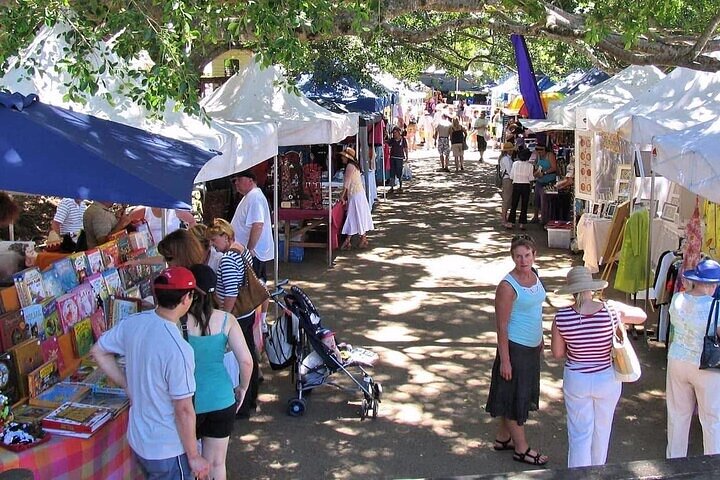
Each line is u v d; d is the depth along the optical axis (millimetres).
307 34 7594
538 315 5598
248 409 6652
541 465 5801
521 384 5660
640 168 10703
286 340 6777
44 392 4648
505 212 16281
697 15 10844
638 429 6461
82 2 6219
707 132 6371
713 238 7859
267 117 10398
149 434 4000
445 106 38094
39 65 5785
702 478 2342
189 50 7531
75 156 4344
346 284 11461
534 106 11570
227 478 5594
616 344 5008
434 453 6023
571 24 8109
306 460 5902
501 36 19141
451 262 12992
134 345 4008
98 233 7359
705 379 5184
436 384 7477
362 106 16781
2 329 4473
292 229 13500
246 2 6414
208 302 4551
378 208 19266
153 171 4590
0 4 6164
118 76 6445
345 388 6895
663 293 8156
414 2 7348
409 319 9664
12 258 5770
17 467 3871
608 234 10906
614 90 12539
